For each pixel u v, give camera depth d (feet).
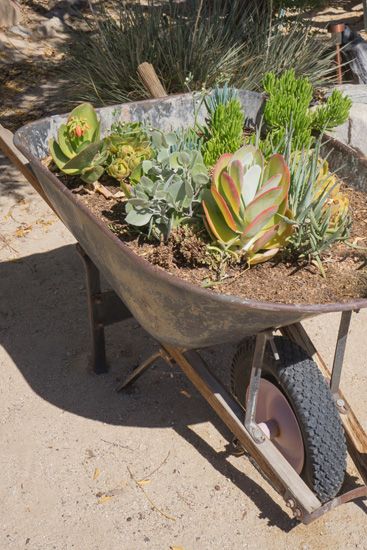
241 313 6.87
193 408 10.21
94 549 8.37
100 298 10.11
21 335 11.49
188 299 6.98
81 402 10.27
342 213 8.46
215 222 8.10
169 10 19.20
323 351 11.25
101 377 10.66
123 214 9.10
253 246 7.89
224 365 10.99
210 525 8.65
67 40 21.25
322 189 8.66
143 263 7.08
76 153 9.60
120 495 8.98
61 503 8.89
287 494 7.98
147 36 17.83
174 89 17.52
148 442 9.68
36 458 9.43
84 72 18.13
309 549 8.41
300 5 18.98
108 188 9.71
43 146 10.13
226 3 18.89
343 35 18.80
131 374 10.07
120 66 17.69
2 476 9.19
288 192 8.41
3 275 12.85
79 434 9.78
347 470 9.30
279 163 7.84
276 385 8.47
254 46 18.16
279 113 10.24
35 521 8.68
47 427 9.87
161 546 8.41
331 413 8.00
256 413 8.98
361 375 10.84
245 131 11.08
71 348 11.24
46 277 12.82
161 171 8.60
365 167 9.37
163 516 8.75
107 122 10.45
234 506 8.87
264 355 8.31
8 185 15.58
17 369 10.82
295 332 8.99
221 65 17.60
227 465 9.39
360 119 14.34
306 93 10.68
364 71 18.40
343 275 8.05
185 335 7.80
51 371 10.80
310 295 7.70
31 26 21.52
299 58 18.10
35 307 12.10
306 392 7.98
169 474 9.26
